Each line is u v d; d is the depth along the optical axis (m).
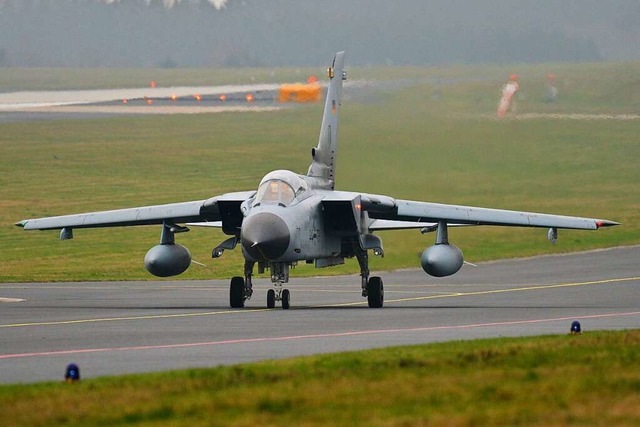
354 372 53.56
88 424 42.88
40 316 93.56
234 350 67.12
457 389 48.25
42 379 56.69
